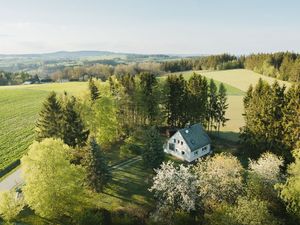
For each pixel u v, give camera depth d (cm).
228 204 3647
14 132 7962
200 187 4084
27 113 9875
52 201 3775
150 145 5384
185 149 6072
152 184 5022
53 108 5450
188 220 3859
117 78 8256
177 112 7694
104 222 4059
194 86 7600
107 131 6103
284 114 5656
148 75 7606
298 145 5347
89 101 6050
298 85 5534
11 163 5975
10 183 5219
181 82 7700
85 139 5544
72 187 3903
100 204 4441
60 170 3844
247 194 3778
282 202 3781
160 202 4247
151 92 7469
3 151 6631
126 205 4431
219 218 3403
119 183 5050
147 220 4078
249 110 6475
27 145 7012
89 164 4525
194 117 7619
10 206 3947
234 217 3156
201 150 6325
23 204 4069
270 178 4012
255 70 17488
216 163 4022
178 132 6181
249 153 6322
